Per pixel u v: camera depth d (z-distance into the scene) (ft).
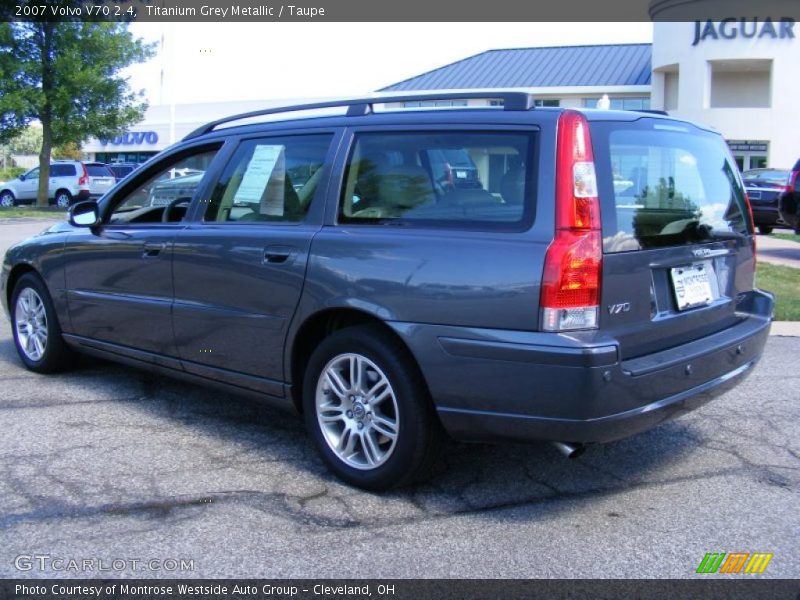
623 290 11.25
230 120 15.93
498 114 11.92
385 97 13.53
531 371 10.76
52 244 18.56
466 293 11.21
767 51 110.63
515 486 13.12
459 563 10.59
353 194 13.08
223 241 14.42
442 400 11.54
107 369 20.27
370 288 12.14
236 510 12.12
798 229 42.09
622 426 11.03
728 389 13.24
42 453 14.34
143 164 17.24
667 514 12.15
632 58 135.23
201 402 17.56
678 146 13.05
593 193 11.00
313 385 13.29
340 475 13.09
